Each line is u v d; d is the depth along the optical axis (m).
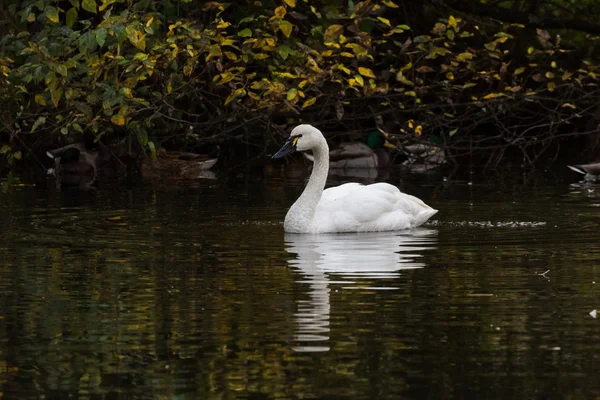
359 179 21.36
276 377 7.83
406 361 8.17
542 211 16.08
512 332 8.91
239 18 21.36
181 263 11.80
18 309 9.73
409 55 21.44
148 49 18.64
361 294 10.23
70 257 12.19
